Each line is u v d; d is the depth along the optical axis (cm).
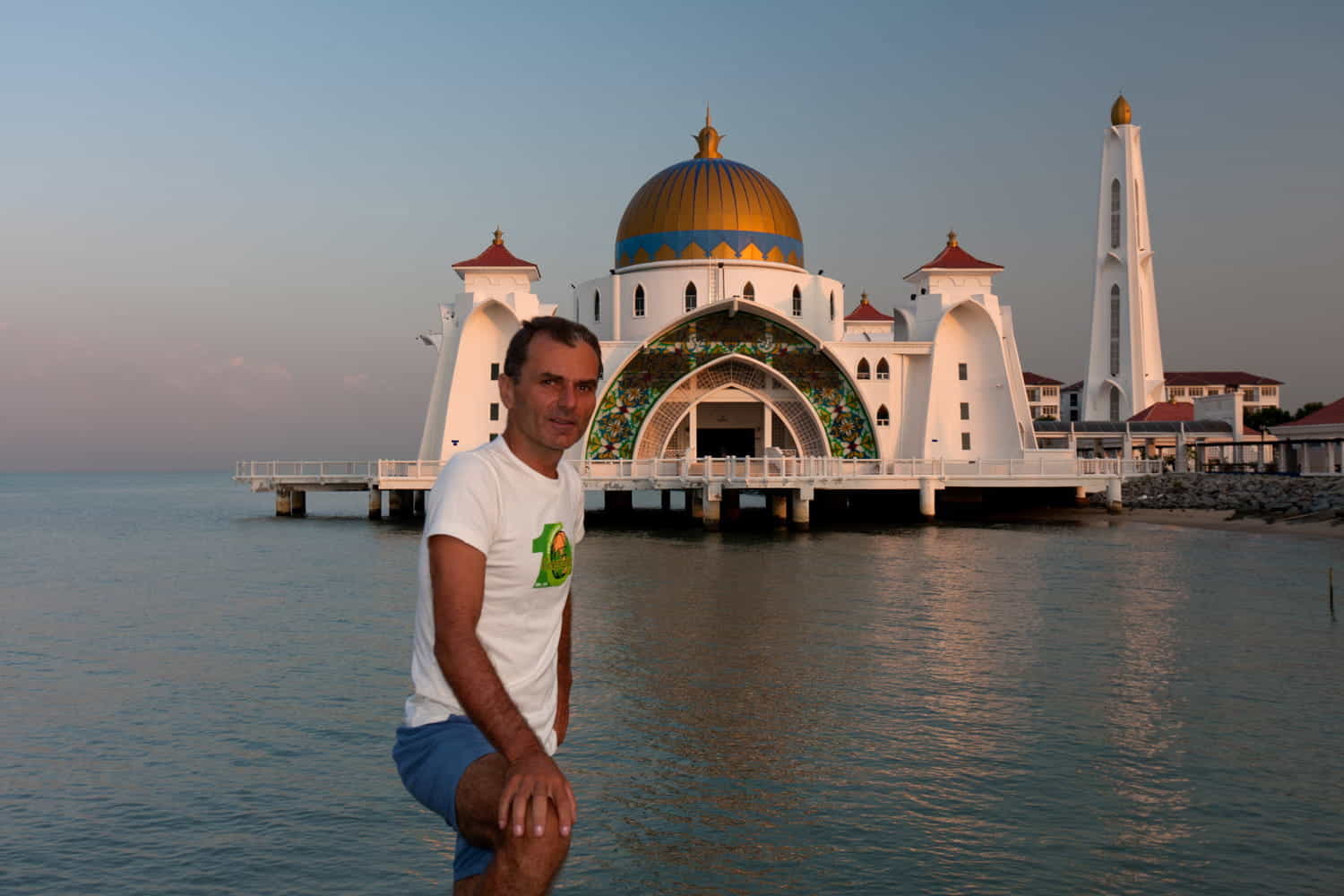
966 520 5172
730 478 4678
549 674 433
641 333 5966
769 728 1420
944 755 1308
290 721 1482
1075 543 3988
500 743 363
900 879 966
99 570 3506
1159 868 986
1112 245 9300
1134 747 1340
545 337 410
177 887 962
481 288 5578
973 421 5891
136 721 1488
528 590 414
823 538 4256
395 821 1116
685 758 1298
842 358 5725
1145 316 9256
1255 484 5691
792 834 1066
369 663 1864
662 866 994
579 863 1002
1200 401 8638
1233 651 1919
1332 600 2486
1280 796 1167
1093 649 1944
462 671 372
